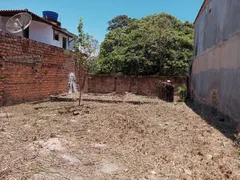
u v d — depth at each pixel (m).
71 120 4.68
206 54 7.14
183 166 2.50
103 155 2.72
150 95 12.13
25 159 2.45
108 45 17.44
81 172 2.21
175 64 13.80
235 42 4.49
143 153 2.87
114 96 10.52
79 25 6.81
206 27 7.26
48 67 8.31
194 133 3.99
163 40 14.45
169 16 18.95
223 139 3.60
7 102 6.14
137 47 14.88
